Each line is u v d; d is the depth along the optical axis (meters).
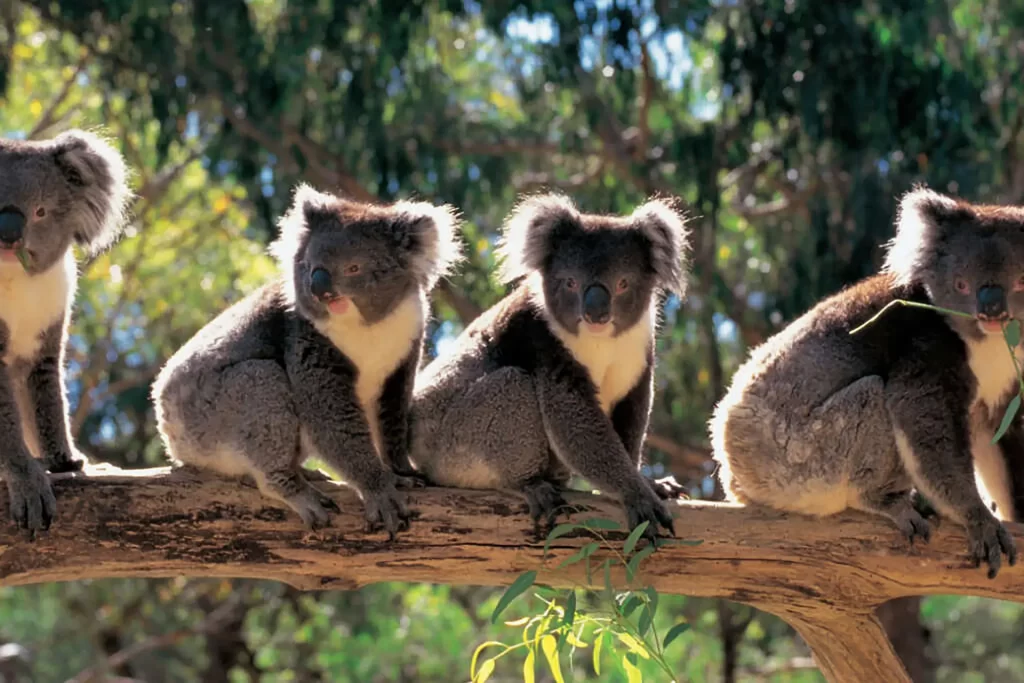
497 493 6.90
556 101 15.54
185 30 14.17
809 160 15.20
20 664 19.78
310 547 6.70
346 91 13.94
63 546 6.54
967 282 6.97
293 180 14.46
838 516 6.94
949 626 19.39
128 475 6.72
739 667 17.78
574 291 7.22
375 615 17.47
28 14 15.88
